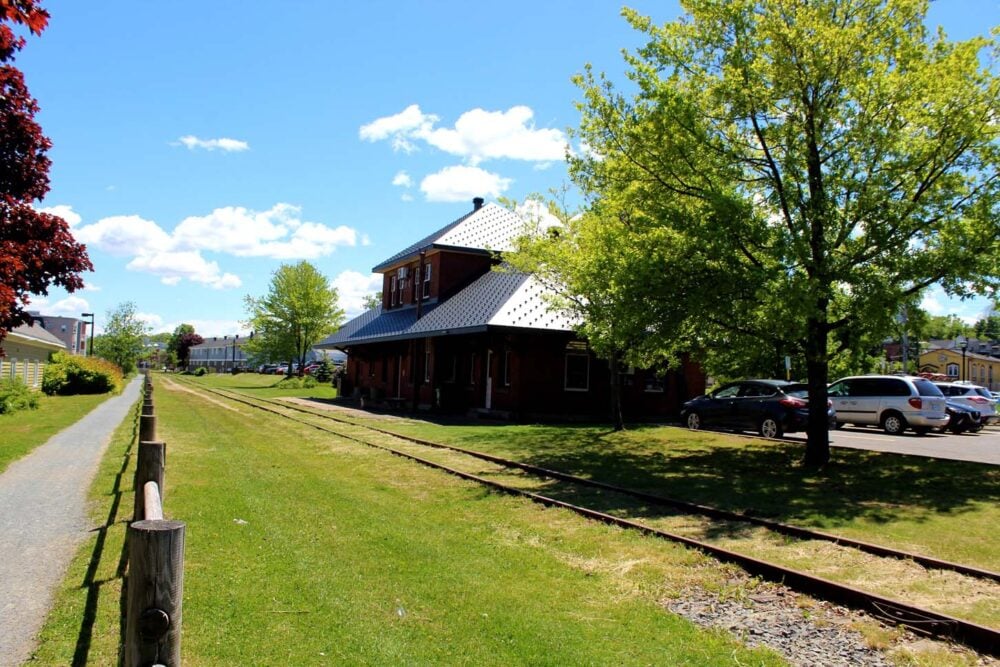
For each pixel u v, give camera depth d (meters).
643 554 7.21
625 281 12.46
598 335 17.34
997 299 11.00
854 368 14.76
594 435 17.80
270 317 57.81
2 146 10.14
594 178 15.76
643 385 24.84
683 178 12.72
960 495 10.18
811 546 7.59
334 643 4.64
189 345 144.88
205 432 17.95
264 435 17.72
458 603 5.54
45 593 5.47
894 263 11.05
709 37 12.38
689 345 14.74
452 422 21.75
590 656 4.63
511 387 22.67
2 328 9.80
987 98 11.02
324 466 12.62
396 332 27.12
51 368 36.62
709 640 4.98
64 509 8.47
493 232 29.23
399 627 4.99
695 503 9.70
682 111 11.95
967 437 20.88
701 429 19.62
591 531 8.12
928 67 10.91
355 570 6.26
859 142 11.66
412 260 30.50
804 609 5.73
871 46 11.24
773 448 15.36
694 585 6.30
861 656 4.82
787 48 11.44
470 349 25.80
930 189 11.66
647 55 12.83
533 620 5.24
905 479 11.43
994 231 10.69
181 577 2.59
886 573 6.62
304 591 5.60
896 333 11.77
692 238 11.84
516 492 10.27
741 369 21.47
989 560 6.99
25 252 10.05
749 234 11.73
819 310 11.33
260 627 4.84
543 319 21.39
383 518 8.42
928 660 4.75
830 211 11.48
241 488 9.95
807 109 11.74
